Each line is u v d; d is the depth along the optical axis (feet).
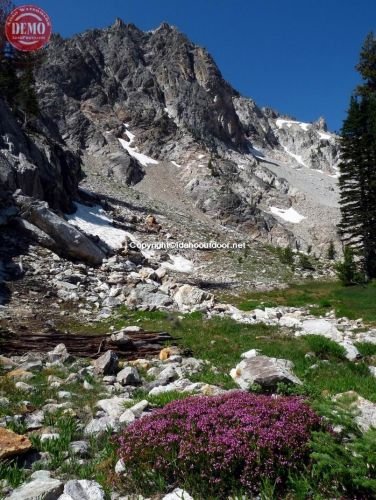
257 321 63.16
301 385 27.53
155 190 315.58
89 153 342.64
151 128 400.67
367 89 170.81
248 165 443.32
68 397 28.40
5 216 92.94
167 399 26.81
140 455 17.20
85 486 15.98
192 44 553.23
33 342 44.60
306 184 507.30
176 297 81.15
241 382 30.30
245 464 16.10
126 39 502.79
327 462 15.15
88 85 418.31
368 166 155.53
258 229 305.53
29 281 75.41
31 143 147.02
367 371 37.04
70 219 154.51
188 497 15.29
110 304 70.69
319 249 330.13
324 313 81.82
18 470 17.40
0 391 28.30
